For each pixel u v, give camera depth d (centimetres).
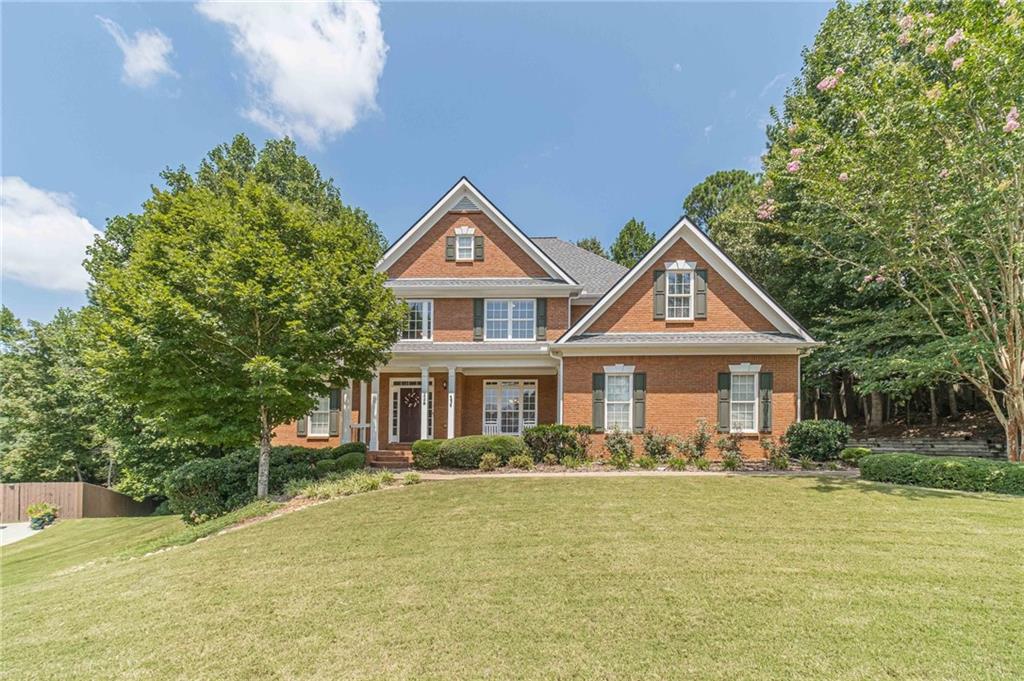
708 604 510
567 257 2214
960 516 823
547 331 1817
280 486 1319
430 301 1834
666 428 1554
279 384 1141
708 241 1634
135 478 2141
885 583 556
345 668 418
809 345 1502
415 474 1236
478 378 1938
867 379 1477
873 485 1077
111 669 442
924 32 1045
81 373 2552
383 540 784
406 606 535
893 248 1234
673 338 1581
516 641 448
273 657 443
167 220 1128
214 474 1312
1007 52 961
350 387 1741
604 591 552
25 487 2150
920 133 1065
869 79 1152
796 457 1465
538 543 731
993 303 1173
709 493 1021
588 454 1530
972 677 372
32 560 1277
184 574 694
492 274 1875
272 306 1129
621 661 407
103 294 1084
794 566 614
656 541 724
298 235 1255
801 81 2114
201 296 1098
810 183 1204
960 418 2084
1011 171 1045
